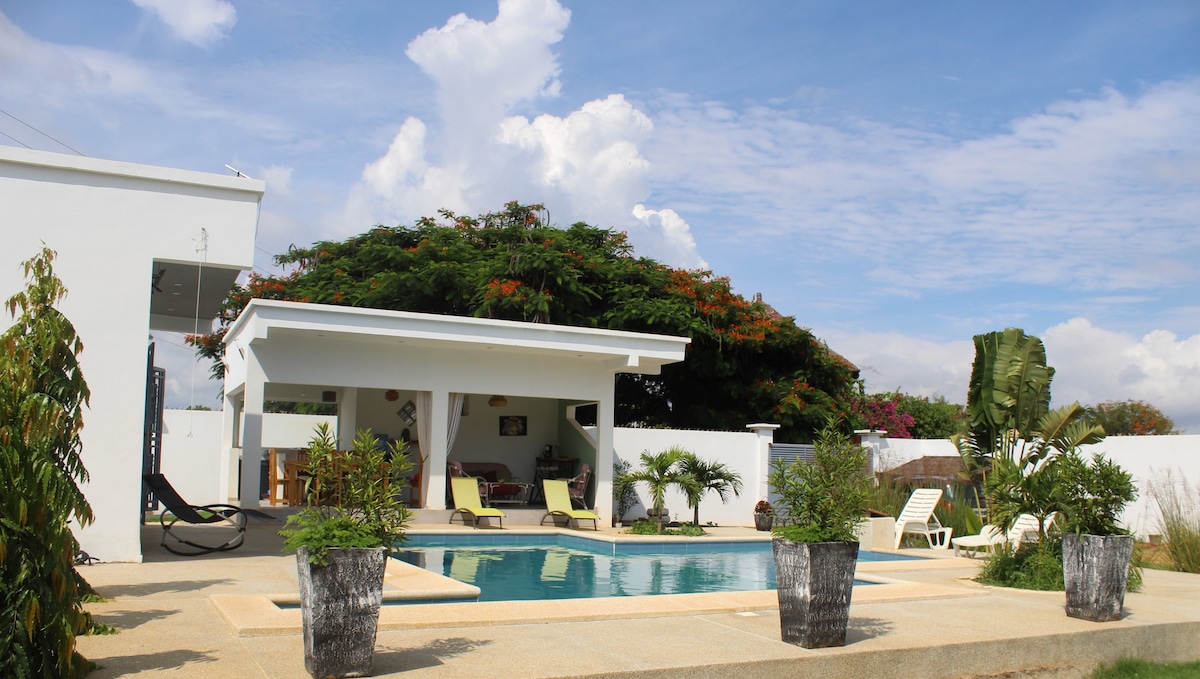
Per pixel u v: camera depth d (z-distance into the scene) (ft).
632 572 39.37
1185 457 53.93
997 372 44.88
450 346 53.78
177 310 51.70
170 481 68.08
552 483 58.23
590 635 20.86
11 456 14.97
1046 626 24.91
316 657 15.93
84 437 31.24
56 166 31.48
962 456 48.60
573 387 58.08
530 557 44.27
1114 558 26.32
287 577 28.45
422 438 55.06
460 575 37.04
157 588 25.67
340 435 66.33
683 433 64.03
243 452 49.52
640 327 80.59
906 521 52.13
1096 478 27.89
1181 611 28.76
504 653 18.66
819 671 19.67
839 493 21.35
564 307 78.95
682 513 63.26
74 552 16.08
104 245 31.96
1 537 14.20
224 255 33.60
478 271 80.69
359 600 16.37
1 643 13.93
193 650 17.87
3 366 17.13
